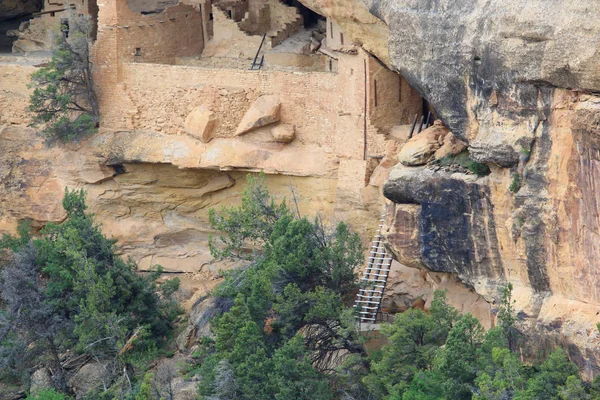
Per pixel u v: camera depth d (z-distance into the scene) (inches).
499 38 3882.9
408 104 4975.4
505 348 3944.4
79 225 5128.0
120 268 5113.2
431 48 4128.9
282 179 5226.4
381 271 4653.1
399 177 4335.6
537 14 3774.6
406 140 4894.2
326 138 5108.3
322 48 5187.0
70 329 5044.3
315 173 5118.1
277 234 4692.4
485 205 4121.6
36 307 5036.9
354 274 4670.3
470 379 4028.1
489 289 4180.6
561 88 3809.1
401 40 4234.7
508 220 4025.6
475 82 4018.2
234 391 4355.3
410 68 4227.4
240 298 4505.4
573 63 3693.4
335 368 4436.5
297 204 5128.0
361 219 5002.5
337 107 5029.5
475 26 3973.9
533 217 3951.8
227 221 4827.8
